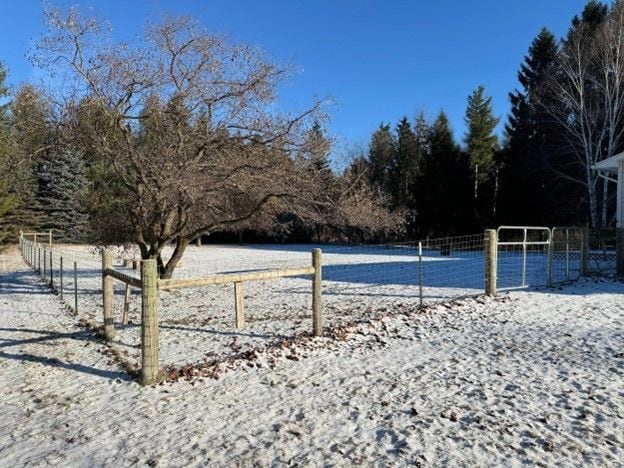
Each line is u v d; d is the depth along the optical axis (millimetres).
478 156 36938
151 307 5051
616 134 26531
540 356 5703
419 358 5746
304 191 10039
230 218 11602
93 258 23016
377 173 42938
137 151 9594
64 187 36156
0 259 24969
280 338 6723
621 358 5555
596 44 25906
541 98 29812
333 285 12000
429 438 3695
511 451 3461
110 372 5480
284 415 4195
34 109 9453
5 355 6273
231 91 9586
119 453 3586
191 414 4258
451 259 19359
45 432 3975
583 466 3232
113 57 8992
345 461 3383
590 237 12805
